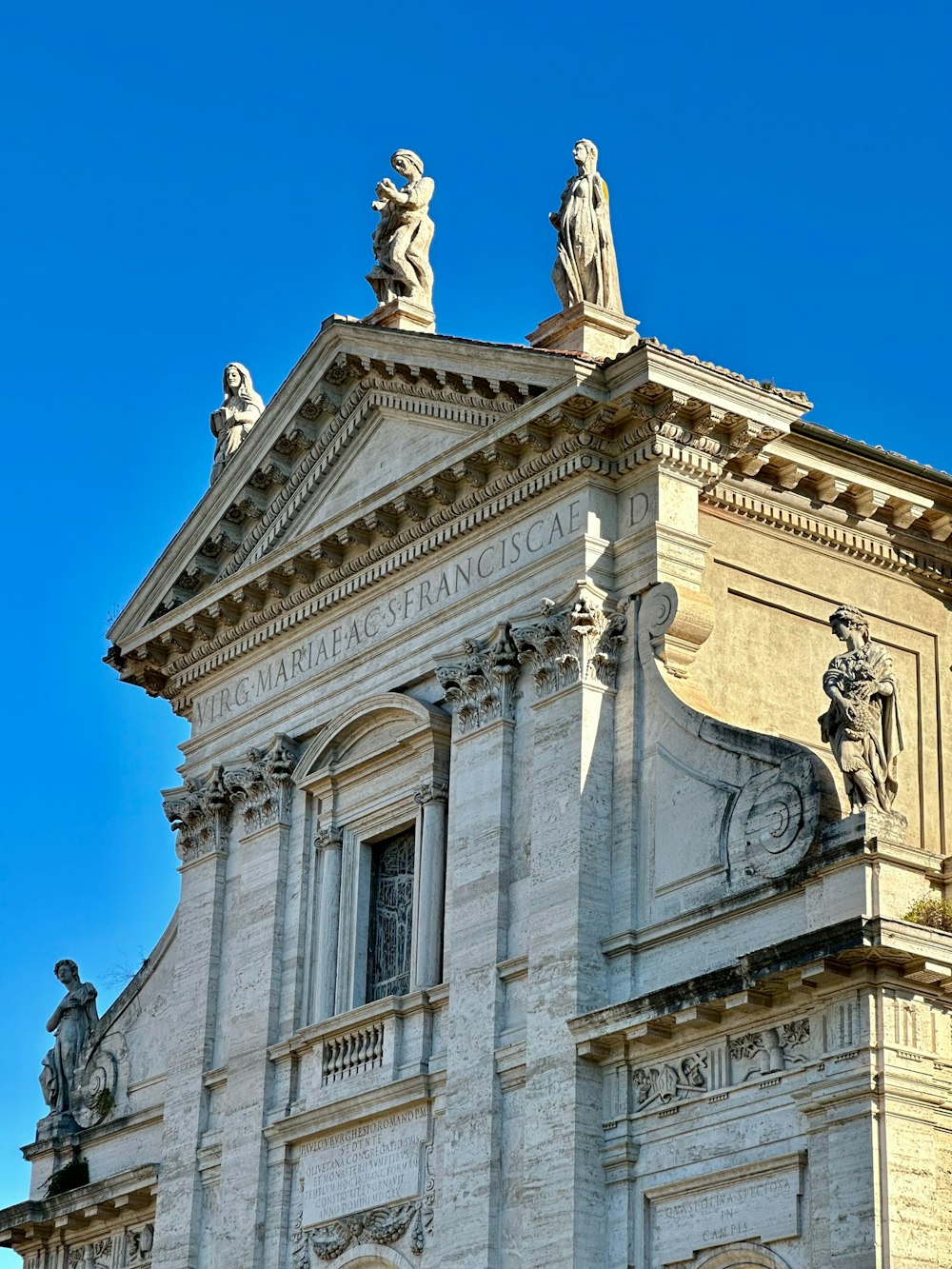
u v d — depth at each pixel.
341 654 48.03
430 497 45.25
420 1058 42.88
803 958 35.19
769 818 37.97
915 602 45.94
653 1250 37.78
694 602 41.28
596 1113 38.97
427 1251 41.69
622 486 42.66
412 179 49.44
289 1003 46.81
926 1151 34.66
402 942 45.47
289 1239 45.06
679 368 41.25
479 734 43.50
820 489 44.38
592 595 41.81
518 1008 41.12
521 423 42.81
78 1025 54.38
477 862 42.66
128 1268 50.47
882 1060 34.72
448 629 45.12
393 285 48.94
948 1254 34.41
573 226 44.34
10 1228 53.03
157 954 52.69
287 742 48.69
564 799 41.09
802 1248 35.38
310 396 49.03
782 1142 36.03
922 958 34.69
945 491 45.28
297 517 49.94
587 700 41.38
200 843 50.62
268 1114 46.19
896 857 35.78
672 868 39.72
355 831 46.88
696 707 40.31
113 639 53.25
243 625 50.47
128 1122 51.31
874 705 36.94
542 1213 38.84
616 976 39.81
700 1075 37.69
